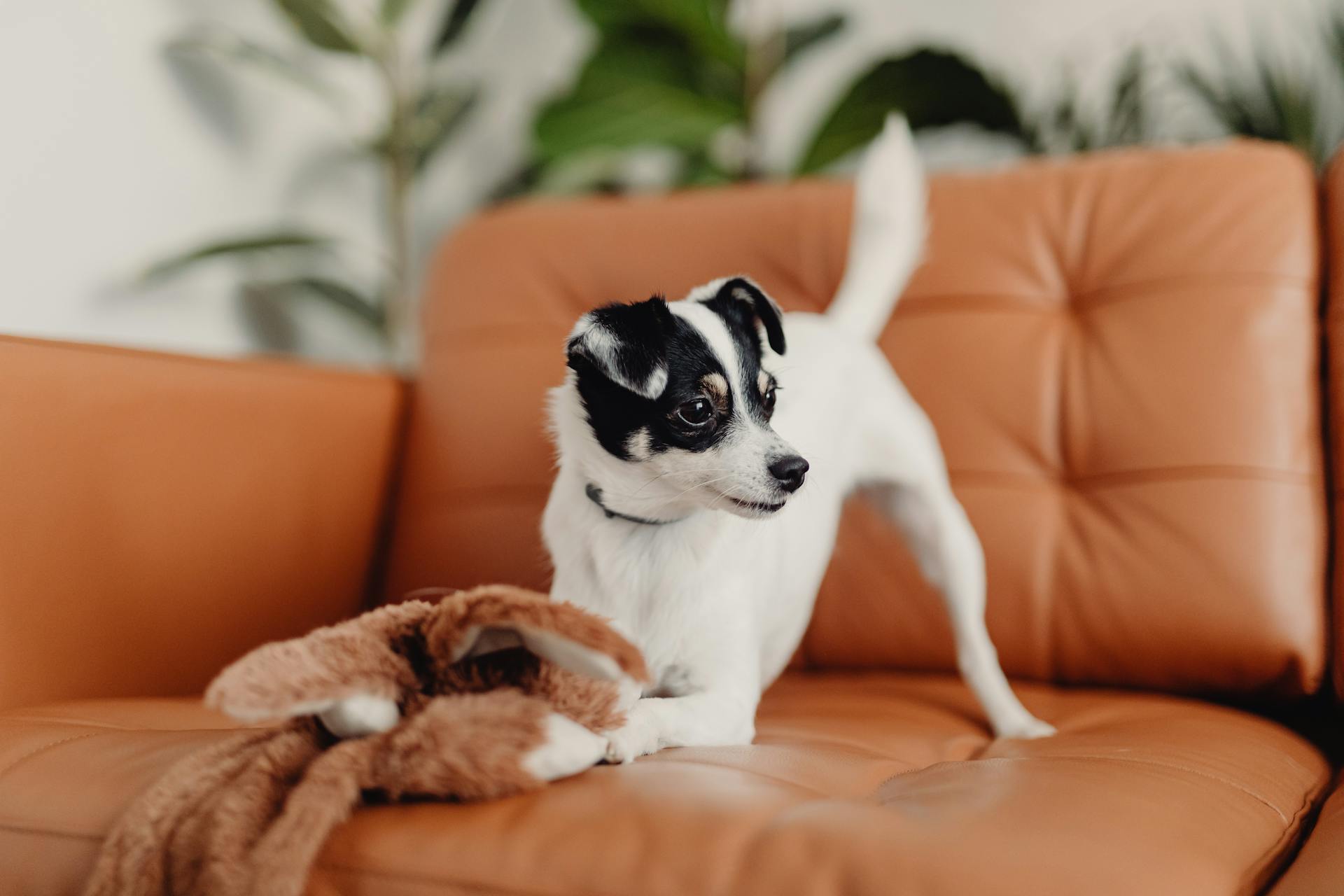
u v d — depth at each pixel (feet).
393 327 9.32
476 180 10.46
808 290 6.70
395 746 3.13
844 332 6.00
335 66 9.59
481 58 10.48
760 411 4.91
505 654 3.50
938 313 6.37
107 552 4.99
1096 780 3.35
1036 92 8.86
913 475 5.82
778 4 9.49
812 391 5.61
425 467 6.77
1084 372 6.00
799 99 9.55
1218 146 6.38
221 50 7.67
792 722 4.86
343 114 8.96
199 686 5.42
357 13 9.36
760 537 4.91
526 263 7.08
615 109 8.86
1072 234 6.29
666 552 4.65
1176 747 4.10
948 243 6.46
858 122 8.42
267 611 5.80
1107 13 8.64
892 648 6.23
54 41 7.07
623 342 4.54
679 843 2.81
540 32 10.30
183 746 3.79
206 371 5.64
